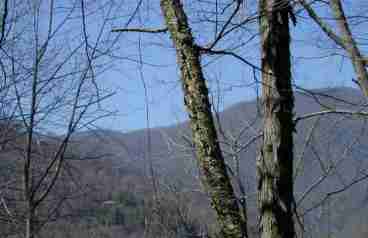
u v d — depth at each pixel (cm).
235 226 420
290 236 546
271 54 560
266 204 550
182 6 455
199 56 445
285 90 557
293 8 561
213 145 428
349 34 591
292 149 561
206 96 436
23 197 680
